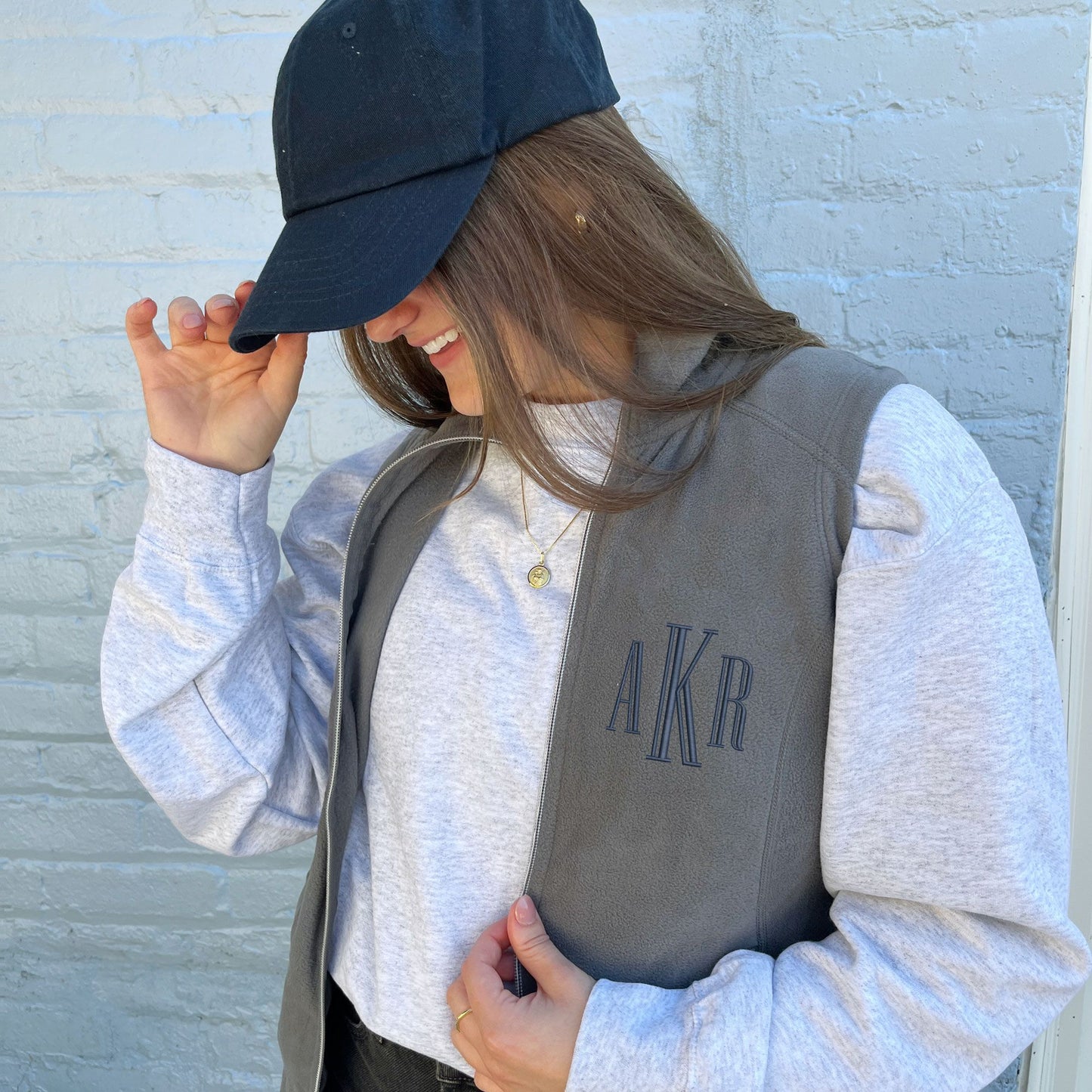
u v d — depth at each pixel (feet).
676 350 2.27
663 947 2.19
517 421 2.15
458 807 2.37
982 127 3.30
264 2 3.64
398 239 2.05
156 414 2.63
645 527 2.19
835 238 3.45
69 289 3.88
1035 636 1.98
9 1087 4.61
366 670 2.61
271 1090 4.50
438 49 2.04
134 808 4.32
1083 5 3.18
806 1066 1.96
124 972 4.48
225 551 2.64
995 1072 1.97
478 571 2.44
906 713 1.95
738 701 2.07
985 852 1.91
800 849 2.14
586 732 2.19
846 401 2.10
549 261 2.13
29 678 4.21
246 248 3.80
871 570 1.92
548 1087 2.11
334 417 3.91
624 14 3.46
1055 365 3.39
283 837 3.00
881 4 3.29
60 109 3.76
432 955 2.37
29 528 4.08
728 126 3.46
